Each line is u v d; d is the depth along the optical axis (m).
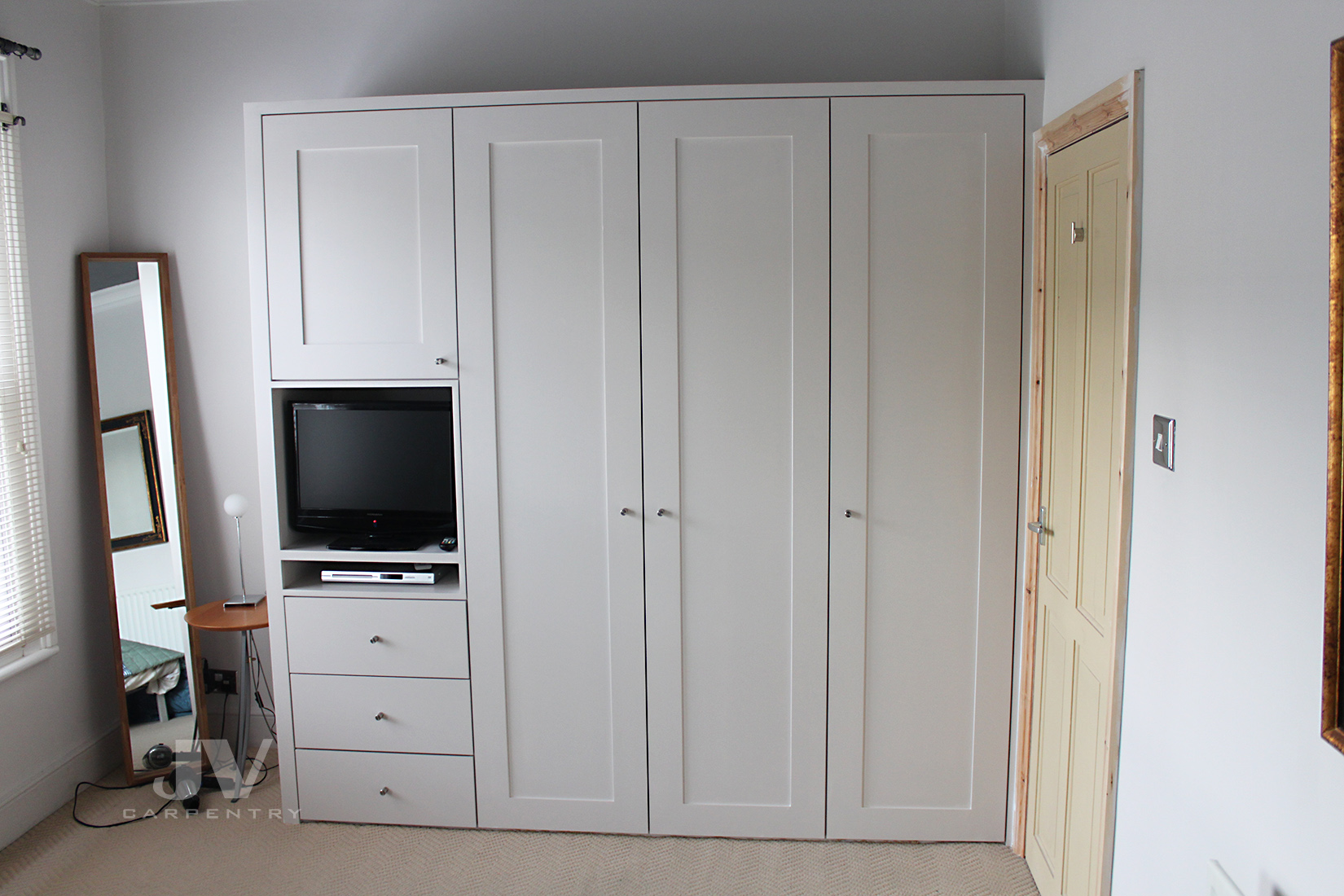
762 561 2.46
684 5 2.76
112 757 3.05
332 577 2.63
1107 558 1.84
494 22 2.81
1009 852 2.49
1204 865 1.44
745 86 2.33
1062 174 2.11
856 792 2.53
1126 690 1.76
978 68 2.71
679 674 2.52
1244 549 1.31
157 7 2.91
